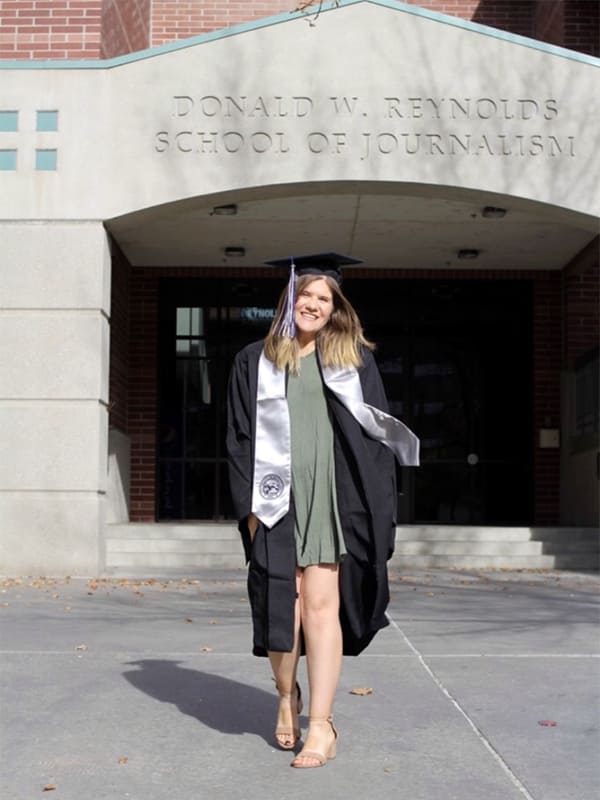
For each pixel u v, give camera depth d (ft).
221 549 42.16
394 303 52.34
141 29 48.47
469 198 39.14
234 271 52.24
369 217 43.98
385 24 38.58
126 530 43.42
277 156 38.17
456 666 22.18
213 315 52.39
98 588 34.55
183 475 51.90
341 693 19.74
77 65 38.24
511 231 45.83
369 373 15.20
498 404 52.29
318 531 14.83
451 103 38.52
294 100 38.37
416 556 41.37
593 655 23.35
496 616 28.94
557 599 32.42
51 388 37.50
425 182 38.22
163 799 13.78
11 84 38.27
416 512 51.93
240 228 45.50
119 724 17.29
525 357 52.39
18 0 40.60
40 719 17.61
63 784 14.38
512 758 15.64
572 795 14.07
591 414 47.32
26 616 28.45
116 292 47.65
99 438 37.47
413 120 38.37
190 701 18.80
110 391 46.37
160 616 28.66
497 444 52.19
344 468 14.84
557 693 19.74
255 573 14.92
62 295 37.76
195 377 52.26
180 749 15.92
